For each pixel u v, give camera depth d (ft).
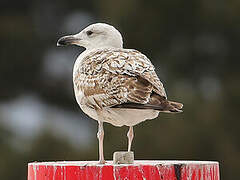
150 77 25.35
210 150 58.90
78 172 24.86
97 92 26.07
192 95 60.80
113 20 66.23
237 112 62.34
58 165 25.23
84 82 26.68
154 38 66.90
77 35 31.22
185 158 57.72
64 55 73.36
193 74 67.46
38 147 61.87
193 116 59.21
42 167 25.59
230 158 58.95
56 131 63.36
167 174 24.81
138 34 66.44
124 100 25.17
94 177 24.71
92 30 30.89
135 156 56.65
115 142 55.42
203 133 58.65
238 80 66.49
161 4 66.59
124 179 24.58
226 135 60.23
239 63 68.13
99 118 26.71
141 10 66.44
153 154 56.85
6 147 62.49
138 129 56.90
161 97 24.95
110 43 30.68
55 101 73.00
